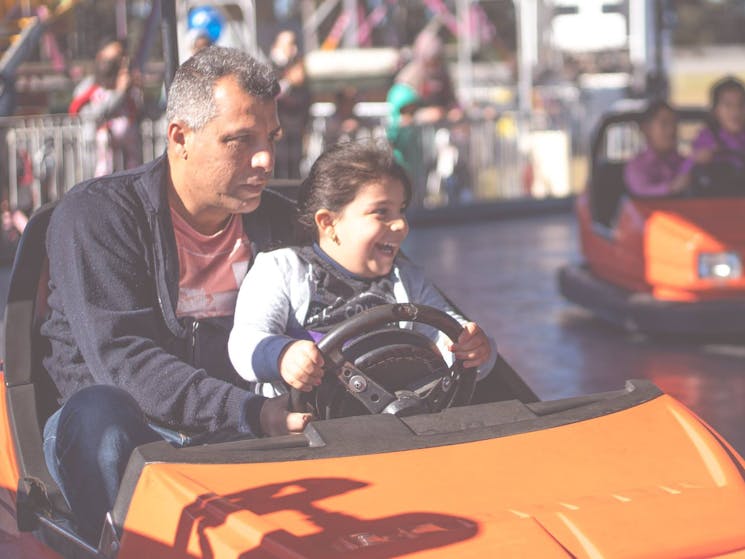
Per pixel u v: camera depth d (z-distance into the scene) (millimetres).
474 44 32500
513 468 3852
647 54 21203
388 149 4496
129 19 26375
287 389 4508
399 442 3938
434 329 4684
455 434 4023
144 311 4473
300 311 4469
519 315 12445
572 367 10000
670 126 11984
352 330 4098
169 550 3527
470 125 21859
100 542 3846
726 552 3559
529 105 27562
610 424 4188
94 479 4121
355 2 33812
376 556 3318
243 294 4496
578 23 28547
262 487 3654
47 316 4961
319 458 3822
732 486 3863
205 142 4410
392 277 4645
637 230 11359
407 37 34031
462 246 18109
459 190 21750
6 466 4746
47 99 22312
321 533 3426
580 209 12586
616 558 3432
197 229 4691
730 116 11938
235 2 26875
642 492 3781
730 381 9375
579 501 3695
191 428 4387
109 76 15969
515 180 22562
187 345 4641
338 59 29375
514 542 3406
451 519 3541
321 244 4531
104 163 15617
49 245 4543
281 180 5297
